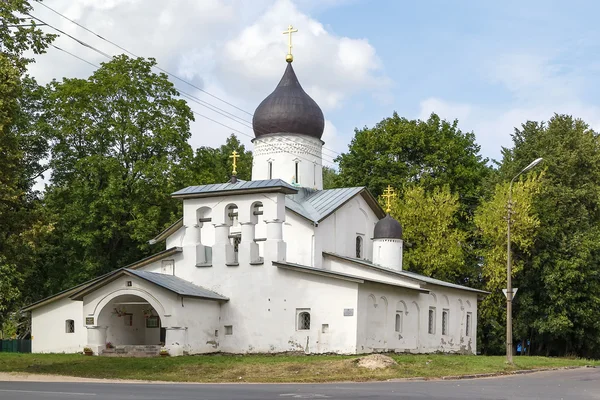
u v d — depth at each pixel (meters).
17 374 27.14
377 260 48.16
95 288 39.00
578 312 53.31
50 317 43.47
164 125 53.22
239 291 39.44
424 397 19.36
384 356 30.62
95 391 19.34
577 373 34.38
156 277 38.88
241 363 31.77
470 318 51.91
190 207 41.25
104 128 52.12
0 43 30.52
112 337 39.78
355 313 36.75
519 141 61.03
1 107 28.61
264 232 42.91
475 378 29.28
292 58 49.72
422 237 58.31
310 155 48.47
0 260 32.47
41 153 53.28
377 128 68.38
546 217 54.78
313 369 29.16
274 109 48.16
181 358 34.75
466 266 59.19
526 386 25.03
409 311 43.22
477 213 58.53
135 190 51.12
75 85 51.97
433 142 66.06
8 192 29.06
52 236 50.44
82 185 51.19
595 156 57.38
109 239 52.88
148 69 54.00
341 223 45.91
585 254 52.56
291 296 38.31
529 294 55.59
